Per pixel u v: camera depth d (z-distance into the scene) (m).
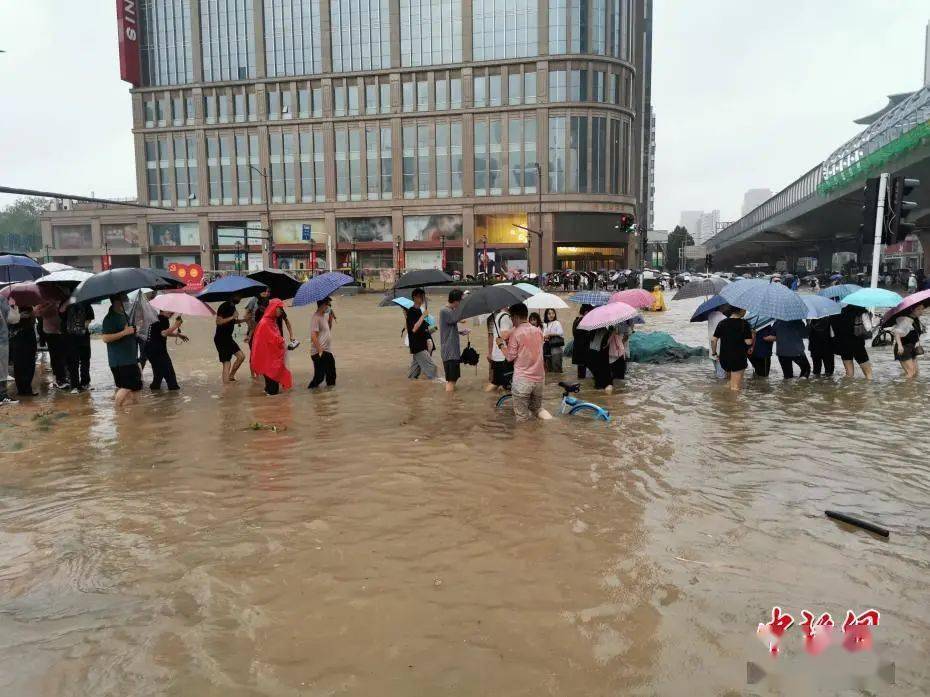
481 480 5.84
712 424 7.94
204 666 3.09
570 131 61.56
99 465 6.48
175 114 69.88
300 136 67.25
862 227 14.16
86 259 75.19
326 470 6.21
